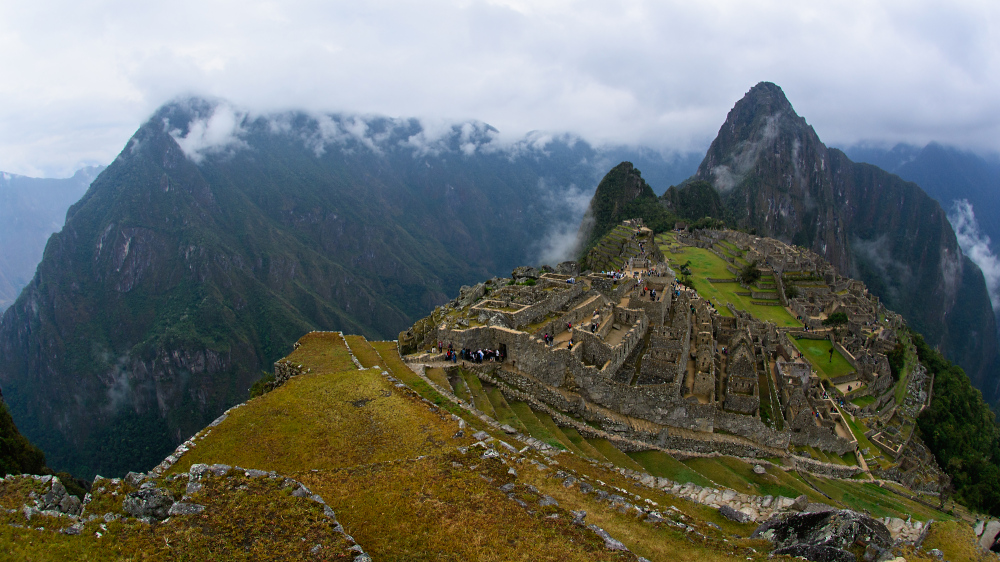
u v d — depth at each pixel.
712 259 189.00
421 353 58.91
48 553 18.81
